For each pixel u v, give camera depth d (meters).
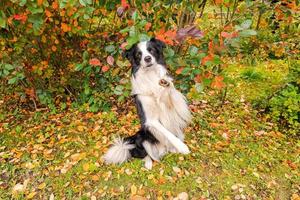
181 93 2.39
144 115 2.15
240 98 3.05
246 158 2.37
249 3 2.16
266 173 2.27
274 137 2.59
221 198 2.08
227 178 2.21
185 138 2.52
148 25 2.04
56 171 2.31
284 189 2.17
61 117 2.83
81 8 2.12
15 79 2.59
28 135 2.68
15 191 2.20
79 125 2.71
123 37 2.38
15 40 2.49
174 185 2.15
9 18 2.09
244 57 3.48
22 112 2.98
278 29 2.76
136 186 2.15
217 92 3.11
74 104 2.93
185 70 2.07
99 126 2.67
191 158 2.34
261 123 2.73
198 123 2.69
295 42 3.13
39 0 2.00
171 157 2.33
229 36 1.93
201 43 2.27
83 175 2.24
